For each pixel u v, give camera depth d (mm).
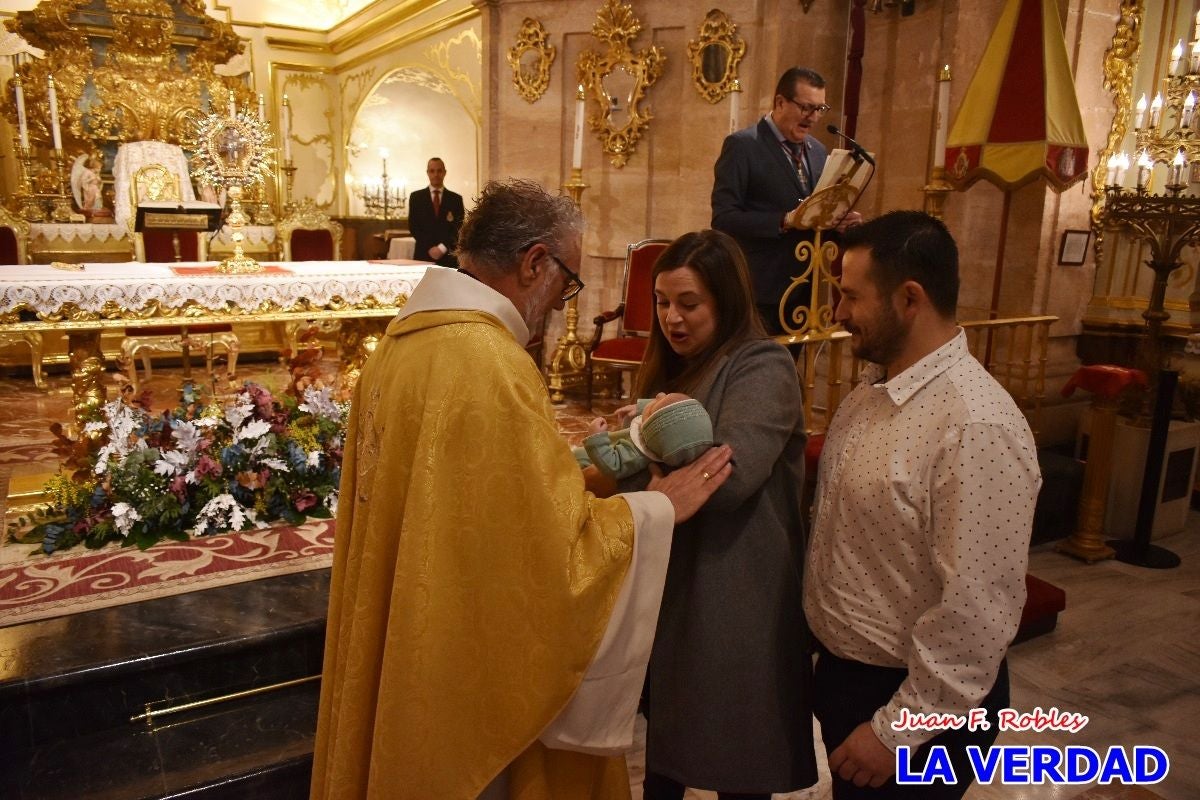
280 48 9828
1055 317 4523
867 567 1511
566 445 1477
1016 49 4418
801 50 5547
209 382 7168
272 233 8812
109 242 7922
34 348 6875
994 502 1330
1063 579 3967
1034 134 4371
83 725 2467
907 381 1452
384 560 1497
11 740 2375
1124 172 5082
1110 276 5301
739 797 1855
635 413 1700
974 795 2506
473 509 1402
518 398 1429
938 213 3656
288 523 3590
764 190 3617
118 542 3357
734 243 1749
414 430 1462
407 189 10281
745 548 1679
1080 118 4434
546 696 1403
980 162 4539
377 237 9234
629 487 1663
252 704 2658
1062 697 3000
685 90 5922
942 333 1464
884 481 1443
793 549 1768
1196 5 4961
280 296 4242
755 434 1589
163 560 3188
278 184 9930
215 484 3512
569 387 6242
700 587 1690
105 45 8312
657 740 1770
